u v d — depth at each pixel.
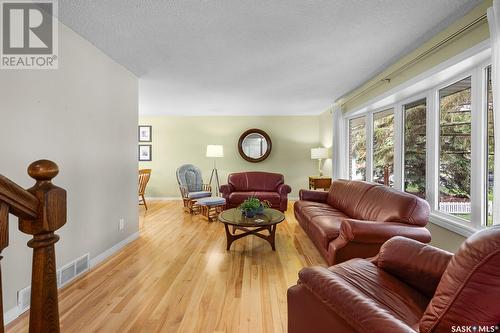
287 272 2.41
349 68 3.12
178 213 4.95
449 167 2.48
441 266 1.24
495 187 1.60
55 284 0.68
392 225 2.16
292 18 2.03
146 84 3.76
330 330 1.06
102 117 2.66
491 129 2.03
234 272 2.40
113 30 2.22
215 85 3.84
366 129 4.09
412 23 2.11
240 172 5.89
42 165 0.65
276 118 6.42
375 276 1.39
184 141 6.46
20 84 1.78
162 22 2.09
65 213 0.70
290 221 4.37
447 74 2.30
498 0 1.55
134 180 3.33
